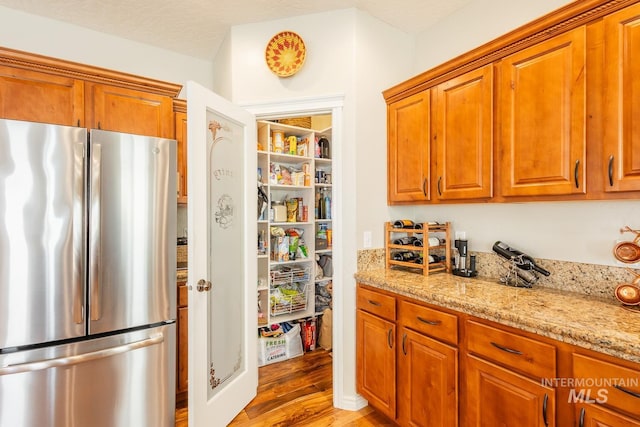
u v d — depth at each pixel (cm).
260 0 205
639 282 138
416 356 168
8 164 140
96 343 161
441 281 185
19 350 144
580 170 132
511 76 155
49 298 148
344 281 213
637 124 117
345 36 212
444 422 153
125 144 167
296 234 314
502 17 192
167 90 213
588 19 129
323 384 244
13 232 141
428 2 208
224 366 199
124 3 210
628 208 144
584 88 130
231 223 208
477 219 205
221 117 197
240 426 195
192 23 232
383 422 198
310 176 318
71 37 234
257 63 228
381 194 224
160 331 180
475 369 141
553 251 169
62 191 151
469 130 173
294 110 221
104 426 161
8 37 215
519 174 153
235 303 211
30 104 175
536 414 119
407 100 209
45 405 147
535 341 120
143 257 173
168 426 182
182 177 241
